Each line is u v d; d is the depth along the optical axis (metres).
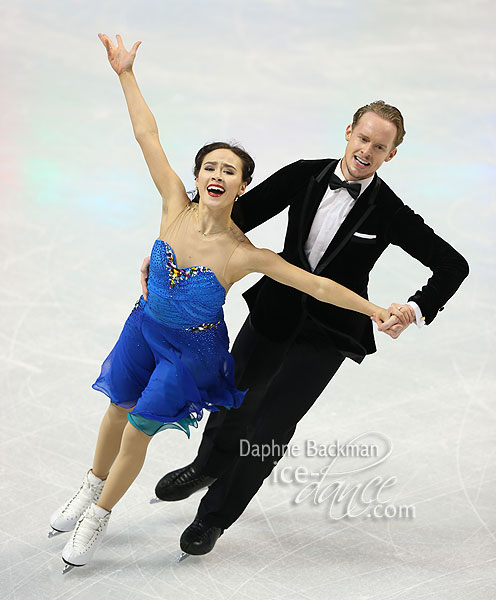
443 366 18.06
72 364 17.44
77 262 21.16
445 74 34.09
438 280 11.99
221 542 13.26
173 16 37.12
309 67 33.78
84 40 34.91
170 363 11.92
